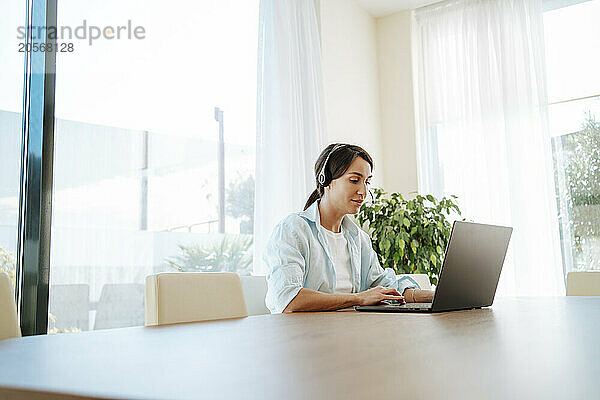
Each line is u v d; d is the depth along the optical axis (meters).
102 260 2.50
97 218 2.50
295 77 3.39
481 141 3.90
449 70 4.09
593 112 3.68
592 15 3.72
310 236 2.00
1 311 1.18
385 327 0.97
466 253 1.43
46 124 2.37
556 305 1.54
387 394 0.42
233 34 3.21
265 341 0.78
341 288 2.08
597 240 3.61
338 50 3.92
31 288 2.28
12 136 2.33
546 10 3.88
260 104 3.18
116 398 0.42
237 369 0.54
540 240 3.62
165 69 2.84
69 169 2.43
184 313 1.52
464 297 1.46
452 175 4.02
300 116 3.37
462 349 0.67
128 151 2.64
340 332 0.89
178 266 2.79
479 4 3.98
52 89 2.40
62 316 2.35
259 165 3.11
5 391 0.47
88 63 2.53
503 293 3.69
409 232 3.65
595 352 0.63
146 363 0.59
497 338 0.78
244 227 3.16
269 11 3.30
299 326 1.02
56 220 2.37
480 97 3.91
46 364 0.60
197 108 2.97
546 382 0.46
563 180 3.74
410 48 4.25
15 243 2.31
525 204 3.67
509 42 3.84
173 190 2.80
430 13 4.22
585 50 3.73
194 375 0.51
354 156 2.10
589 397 0.40
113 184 2.57
